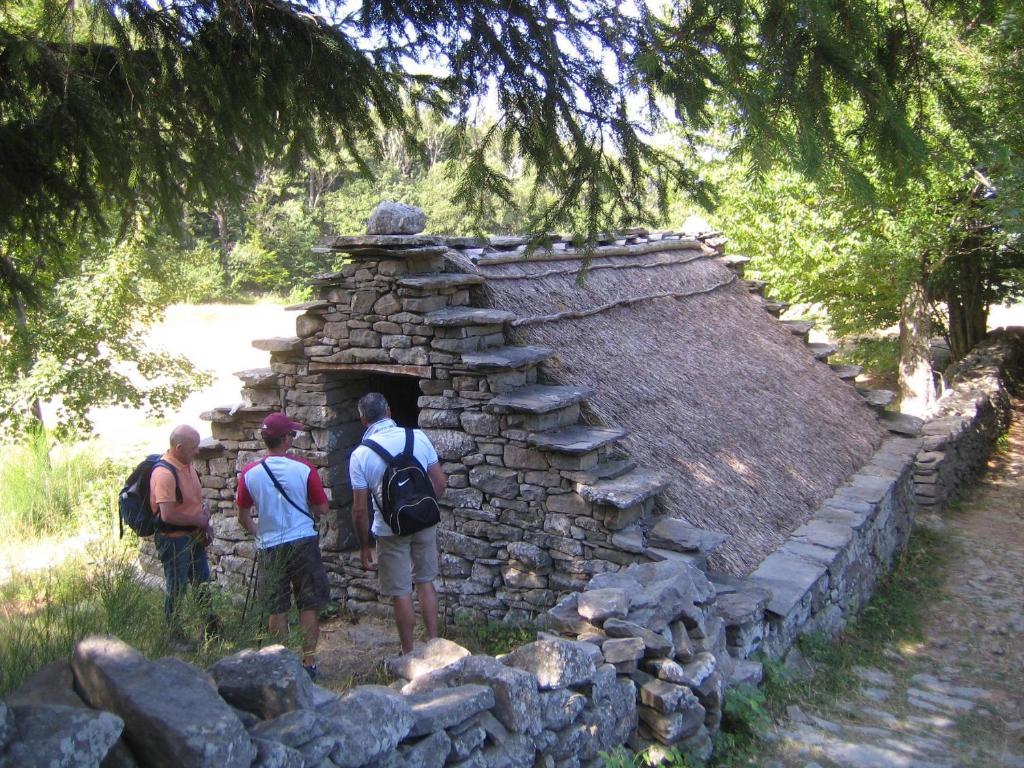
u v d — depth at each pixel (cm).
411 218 655
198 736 215
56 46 403
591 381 674
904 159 425
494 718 329
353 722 268
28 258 554
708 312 998
